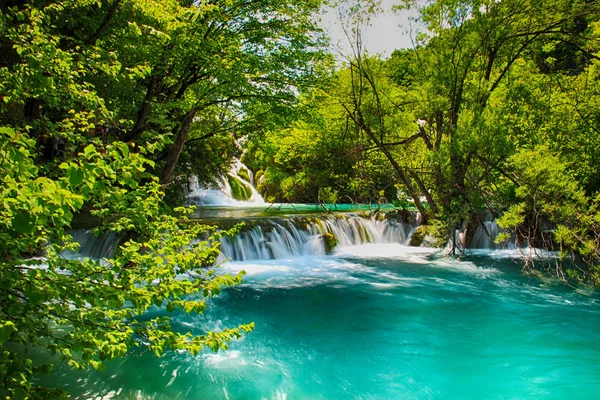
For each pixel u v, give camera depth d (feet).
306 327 22.16
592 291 29.04
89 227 37.06
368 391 15.48
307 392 15.34
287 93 38.60
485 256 41.42
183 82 34.81
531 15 39.63
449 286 30.66
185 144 46.03
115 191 9.03
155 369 16.62
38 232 9.94
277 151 59.93
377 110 47.39
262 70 35.47
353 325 22.52
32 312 8.83
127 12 25.79
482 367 17.51
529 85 44.32
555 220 30.91
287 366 17.44
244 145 52.70
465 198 38.42
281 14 34.86
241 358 18.10
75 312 9.12
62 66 11.42
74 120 14.48
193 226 14.16
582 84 44.06
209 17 29.04
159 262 10.19
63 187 6.39
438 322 23.00
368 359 18.25
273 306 25.75
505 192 38.11
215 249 11.80
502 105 42.47
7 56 17.89
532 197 32.24
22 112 20.56
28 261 8.92
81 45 21.17
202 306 9.48
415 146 51.37
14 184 5.97
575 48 46.09
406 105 49.21
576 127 41.04
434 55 42.09
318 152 56.44
